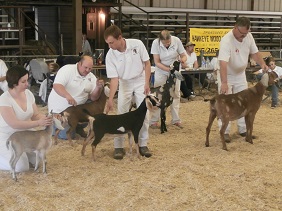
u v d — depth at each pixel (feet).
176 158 17.70
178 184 14.79
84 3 45.01
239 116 18.95
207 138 19.47
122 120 16.83
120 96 17.80
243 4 63.93
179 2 59.36
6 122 14.85
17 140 14.57
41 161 16.61
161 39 22.27
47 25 55.36
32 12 55.01
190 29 41.83
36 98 31.37
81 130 21.07
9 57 38.34
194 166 16.49
